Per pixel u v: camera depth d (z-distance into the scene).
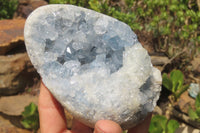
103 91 0.22
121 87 0.22
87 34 0.23
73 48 0.23
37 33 0.22
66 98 0.21
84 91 0.21
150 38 0.43
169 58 0.41
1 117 0.39
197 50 0.39
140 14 0.40
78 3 0.39
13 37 0.38
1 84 0.38
